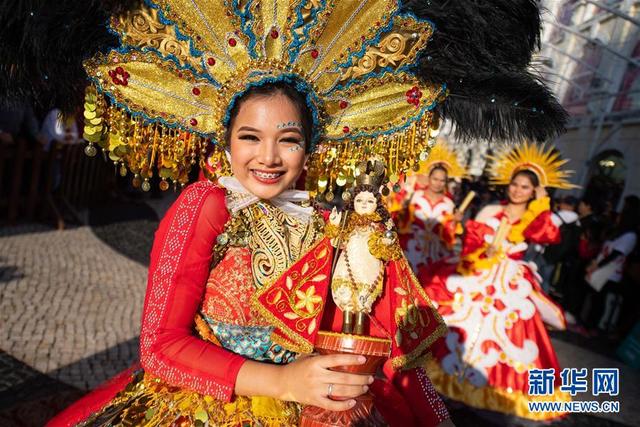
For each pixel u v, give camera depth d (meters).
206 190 1.41
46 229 7.64
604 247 6.68
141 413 1.41
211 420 1.38
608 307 6.68
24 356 3.64
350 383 1.22
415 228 5.07
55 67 1.35
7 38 1.30
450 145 5.22
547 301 4.34
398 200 5.19
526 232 4.27
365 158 1.62
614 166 10.19
